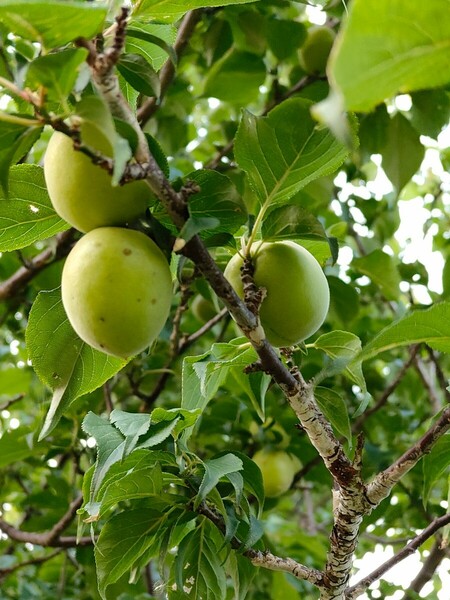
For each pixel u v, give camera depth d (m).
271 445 0.61
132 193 0.28
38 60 0.24
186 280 0.35
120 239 0.28
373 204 0.78
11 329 0.80
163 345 0.71
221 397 0.64
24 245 0.35
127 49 0.34
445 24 0.17
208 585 0.36
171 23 0.33
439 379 0.65
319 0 0.49
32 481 0.89
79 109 0.24
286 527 0.84
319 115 0.17
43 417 0.62
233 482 0.34
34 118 0.25
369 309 0.89
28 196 0.32
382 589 0.55
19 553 0.85
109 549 0.36
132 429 0.33
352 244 0.85
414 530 0.66
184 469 0.35
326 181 0.66
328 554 0.34
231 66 0.70
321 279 0.32
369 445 0.65
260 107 0.91
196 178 0.29
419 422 0.76
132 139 0.25
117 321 0.27
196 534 0.36
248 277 0.31
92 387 0.34
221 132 0.88
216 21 0.66
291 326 0.32
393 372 0.79
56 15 0.23
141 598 0.61
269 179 0.32
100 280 0.27
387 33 0.17
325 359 0.38
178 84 0.72
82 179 0.27
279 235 0.32
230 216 0.31
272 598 0.61
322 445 0.32
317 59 0.68
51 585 0.77
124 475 0.35
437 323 0.28
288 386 0.31
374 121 0.63
